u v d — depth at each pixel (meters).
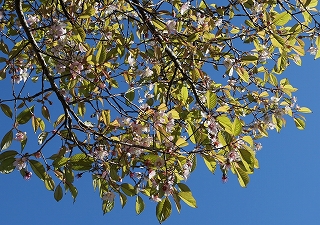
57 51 3.88
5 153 3.27
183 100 4.13
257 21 4.70
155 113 3.59
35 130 3.68
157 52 4.06
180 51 4.78
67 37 3.94
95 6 4.66
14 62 4.20
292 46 4.11
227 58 4.13
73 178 3.36
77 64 3.56
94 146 3.64
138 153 3.61
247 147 3.15
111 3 4.32
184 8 4.14
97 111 3.90
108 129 3.61
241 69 4.14
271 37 4.00
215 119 3.25
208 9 4.62
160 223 3.37
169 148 3.51
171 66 5.25
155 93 4.98
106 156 3.68
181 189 3.36
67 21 3.83
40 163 3.30
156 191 3.50
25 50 4.36
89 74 3.68
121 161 3.61
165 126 3.60
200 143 3.40
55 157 3.35
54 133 3.54
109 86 4.65
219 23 4.22
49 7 3.94
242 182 3.33
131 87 4.51
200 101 4.40
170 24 3.88
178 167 3.59
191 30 4.25
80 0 4.41
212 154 3.37
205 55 4.48
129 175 3.61
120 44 4.29
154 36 4.14
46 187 3.38
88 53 3.54
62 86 4.60
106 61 3.63
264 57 4.54
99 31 4.81
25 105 3.61
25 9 4.59
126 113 3.96
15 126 3.53
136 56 4.27
